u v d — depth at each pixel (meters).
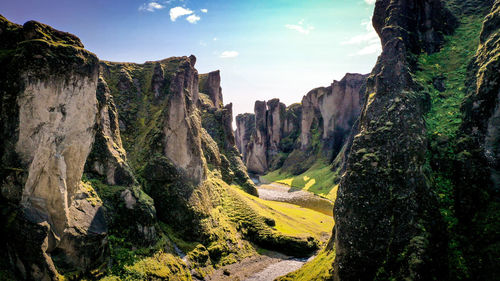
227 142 118.81
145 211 47.16
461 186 31.36
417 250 28.97
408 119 33.97
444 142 33.88
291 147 190.75
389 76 37.62
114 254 40.94
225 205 72.06
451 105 36.78
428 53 44.47
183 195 58.22
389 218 31.59
